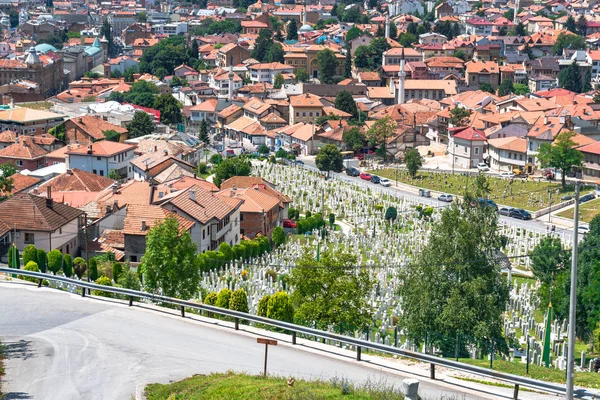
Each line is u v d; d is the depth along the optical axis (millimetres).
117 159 195625
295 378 52688
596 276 92688
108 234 128250
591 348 90188
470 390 53125
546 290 107188
